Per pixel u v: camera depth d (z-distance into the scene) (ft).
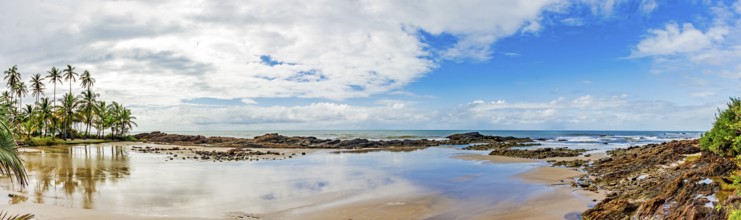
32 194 65.41
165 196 65.26
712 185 34.86
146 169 103.96
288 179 84.58
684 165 60.90
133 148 202.49
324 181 81.46
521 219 47.91
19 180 27.53
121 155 152.56
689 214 29.99
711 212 28.73
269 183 78.89
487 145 216.13
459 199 61.57
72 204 58.49
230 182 80.18
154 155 153.69
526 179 80.59
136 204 59.11
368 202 59.98
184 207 57.26
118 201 61.11
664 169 67.51
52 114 265.13
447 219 49.85
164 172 97.50
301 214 53.06
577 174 85.20
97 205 58.08
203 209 55.93
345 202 60.13
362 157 145.69
